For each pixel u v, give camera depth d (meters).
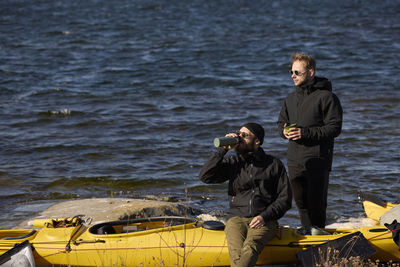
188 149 15.03
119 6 83.12
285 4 89.56
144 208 9.40
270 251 6.60
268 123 18.09
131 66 32.38
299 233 6.97
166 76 29.06
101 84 26.55
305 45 42.53
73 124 18.05
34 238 6.99
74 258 6.71
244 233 6.51
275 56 36.66
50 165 13.40
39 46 41.00
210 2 93.69
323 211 7.49
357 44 43.06
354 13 71.75
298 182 7.50
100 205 9.72
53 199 11.01
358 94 23.67
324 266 6.08
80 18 64.00
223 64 33.41
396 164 13.20
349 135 16.20
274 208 6.39
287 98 7.65
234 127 17.66
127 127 17.64
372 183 11.72
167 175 12.61
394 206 8.86
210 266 6.59
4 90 24.50
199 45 42.41
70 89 24.94
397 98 22.50
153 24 58.72
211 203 10.77
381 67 32.06
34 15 66.12
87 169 13.06
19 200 10.88
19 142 15.68
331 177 12.18
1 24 55.44
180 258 6.62
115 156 14.28
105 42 43.94
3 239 6.93
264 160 6.61
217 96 23.38
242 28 55.28
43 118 18.91
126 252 6.65
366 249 6.48
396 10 76.12
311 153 7.21
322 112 7.21
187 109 20.47
